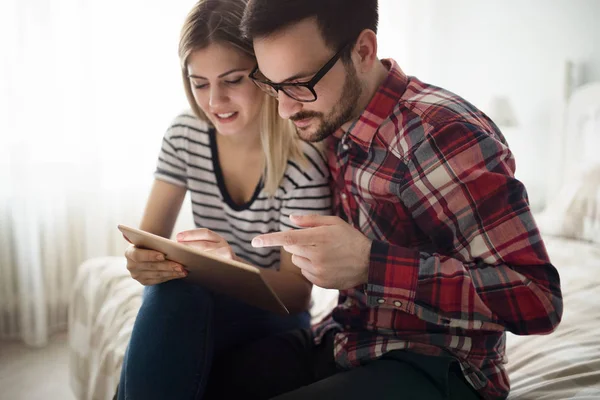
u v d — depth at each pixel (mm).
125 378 929
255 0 941
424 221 947
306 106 971
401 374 925
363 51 999
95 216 2580
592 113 2658
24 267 2379
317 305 1702
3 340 2451
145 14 2615
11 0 2291
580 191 2383
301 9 906
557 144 2844
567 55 2830
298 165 1204
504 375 1007
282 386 1046
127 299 1517
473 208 886
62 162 2477
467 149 894
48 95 2410
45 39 2371
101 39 2527
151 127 2693
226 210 1304
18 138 2350
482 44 3191
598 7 2697
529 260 856
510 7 3037
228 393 1042
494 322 875
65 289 2562
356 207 1069
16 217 2369
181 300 931
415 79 1065
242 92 1143
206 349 935
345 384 905
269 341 1148
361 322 1038
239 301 1163
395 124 989
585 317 1443
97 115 2547
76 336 1746
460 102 990
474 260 909
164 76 2688
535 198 3043
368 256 887
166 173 1348
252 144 1255
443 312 880
